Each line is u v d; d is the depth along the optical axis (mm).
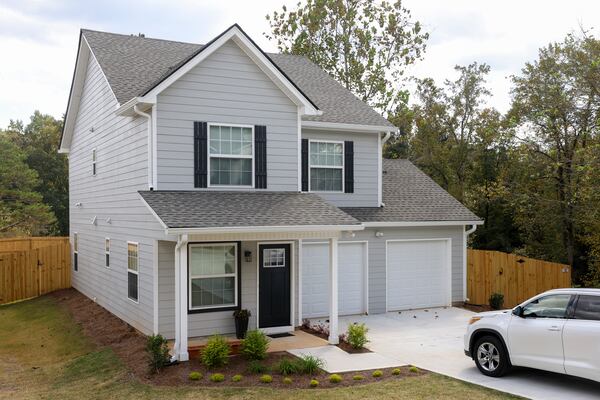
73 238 23000
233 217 11820
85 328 15812
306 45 32719
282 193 14375
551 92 20656
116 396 9523
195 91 13477
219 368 10656
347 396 9039
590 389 9234
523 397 8836
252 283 13562
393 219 17172
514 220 25062
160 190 13078
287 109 14656
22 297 22359
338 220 12727
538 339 9289
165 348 10891
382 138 18438
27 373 12281
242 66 14023
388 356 11672
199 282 13008
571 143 21016
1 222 33281
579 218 20875
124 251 15352
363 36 32469
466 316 16719
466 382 9719
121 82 15586
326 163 17219
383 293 17281
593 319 8766
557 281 18422
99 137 18062
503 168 26219
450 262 18484
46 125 44656
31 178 34531
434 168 31688
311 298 16156
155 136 13039
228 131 13922
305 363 10359
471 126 31312
